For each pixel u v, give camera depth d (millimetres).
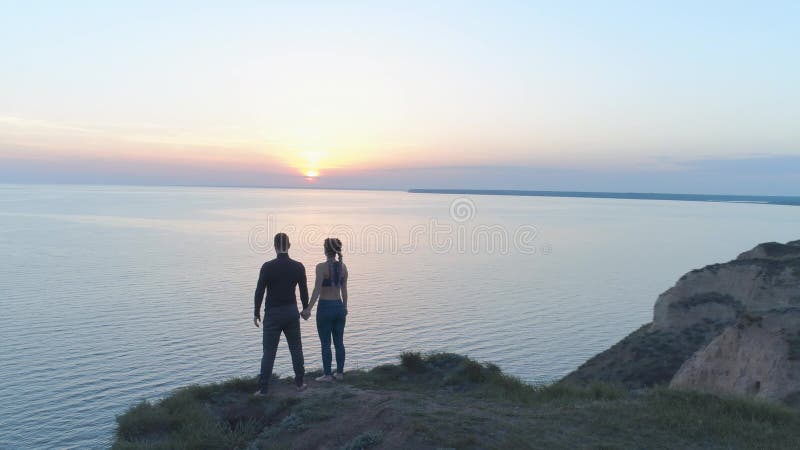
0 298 75312
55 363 46375
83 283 89125
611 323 70500
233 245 148500
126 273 100625
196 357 48594
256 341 54219
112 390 40000
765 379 16453
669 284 103250
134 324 61125
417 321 67812
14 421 34344
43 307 69875
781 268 31891
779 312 18578
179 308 70375
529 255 147875
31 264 109562
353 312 71750
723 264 34469
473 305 79562
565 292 93250
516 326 67188
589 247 168125
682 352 29328
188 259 121250
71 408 36500
